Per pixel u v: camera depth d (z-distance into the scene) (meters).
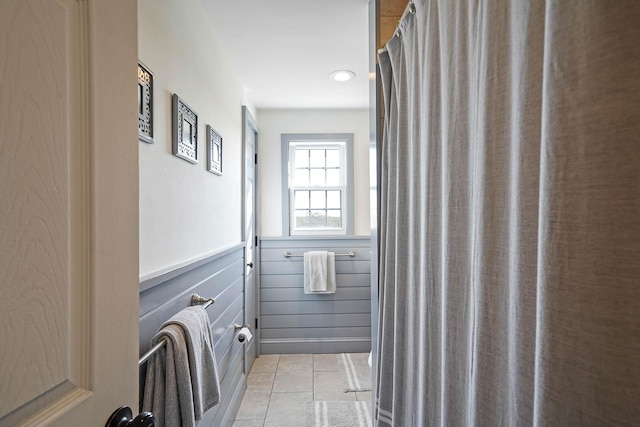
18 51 0.32
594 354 0.38
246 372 2.30
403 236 1.11
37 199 0.34
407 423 1.06
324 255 2.82
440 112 0.85
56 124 0.37
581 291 0.38
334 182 3.10
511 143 0.56
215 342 1.56
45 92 0.35
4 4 0.31
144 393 0.85
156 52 1.03
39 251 0.34
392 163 1.23
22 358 0.33
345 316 2.91
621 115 0.36
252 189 2.78
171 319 0.97
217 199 1.72
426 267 0.89
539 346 0.42
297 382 2.36
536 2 0.49
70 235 0.39
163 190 1.07
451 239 0.75
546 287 0.42
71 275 0.39
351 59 2.06
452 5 0.76
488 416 0.59
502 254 0.58
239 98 2.31
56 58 0.37
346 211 3.03
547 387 0.41
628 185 0.36
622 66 0.36
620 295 0.36
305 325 2.89
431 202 0.87
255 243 2.84
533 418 0.47
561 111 0.40
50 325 0.36
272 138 3.01
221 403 1.66
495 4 0.59
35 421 0.34
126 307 0.50
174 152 1.15
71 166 0.39
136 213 0.53
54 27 0.36
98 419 0.42
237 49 1.91
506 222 0.57
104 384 0.44
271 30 1.72
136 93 0.53
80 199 0.40
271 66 2.14
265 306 2.88
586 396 0.38
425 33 0.92
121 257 0.48
